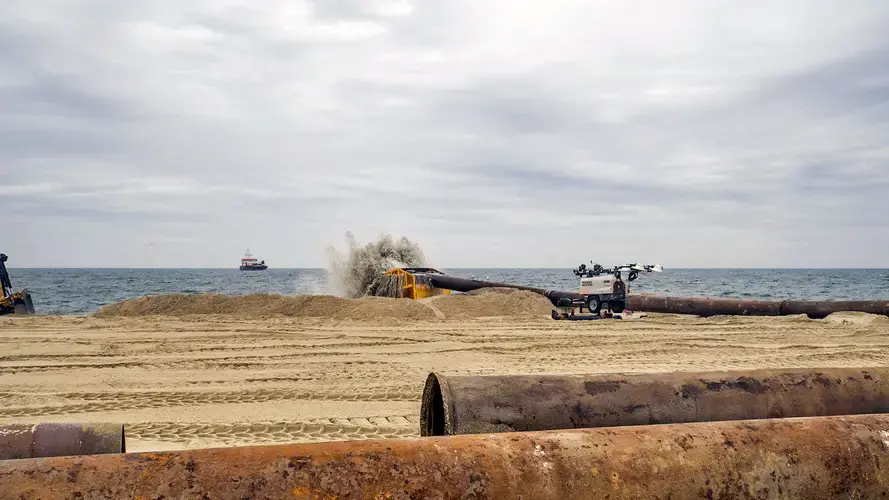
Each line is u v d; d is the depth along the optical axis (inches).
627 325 726.5
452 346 547.5
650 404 195.3
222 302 821.9
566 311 909.2
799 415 202.4
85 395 358.3
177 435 279.3
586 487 133.4
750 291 2092.8
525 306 892.6
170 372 429.7
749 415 199.0
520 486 129.7
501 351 521.7
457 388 189.2
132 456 121.7
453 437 139.9
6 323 684.7
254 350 524.1
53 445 154.6
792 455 148.8
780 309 834.8
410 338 593.6
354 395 360.5
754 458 146.4
